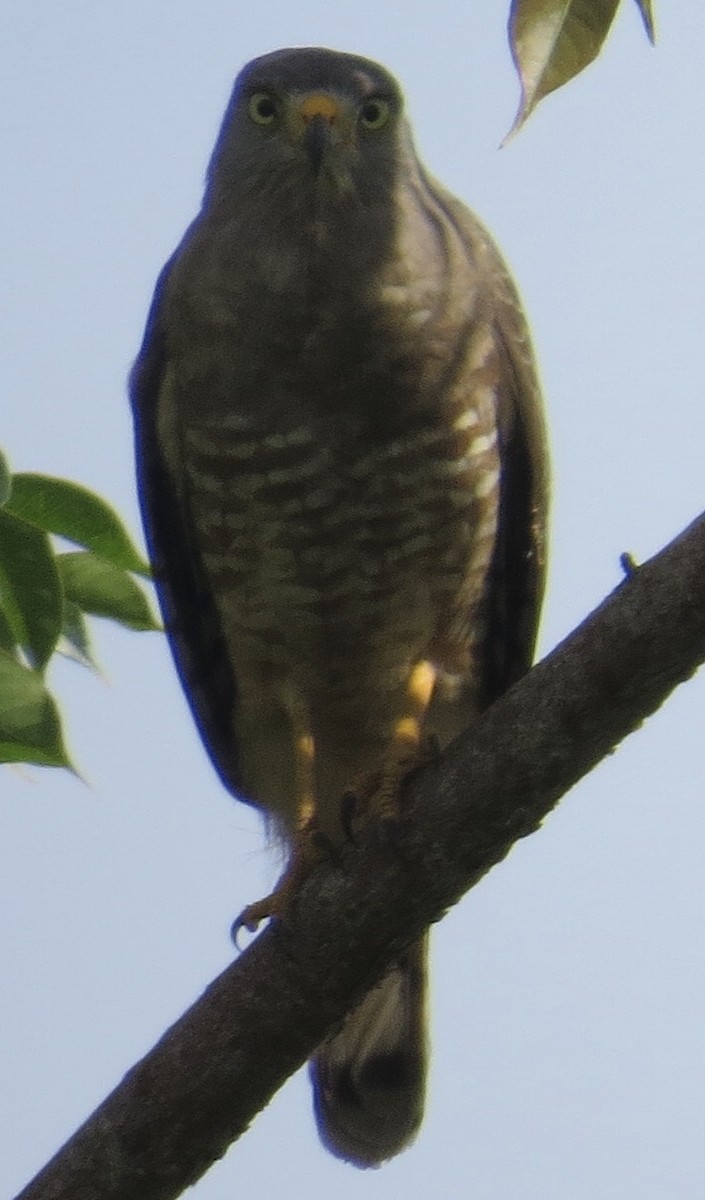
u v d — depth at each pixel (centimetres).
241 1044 807
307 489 1014
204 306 1015
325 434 1002
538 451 1070
